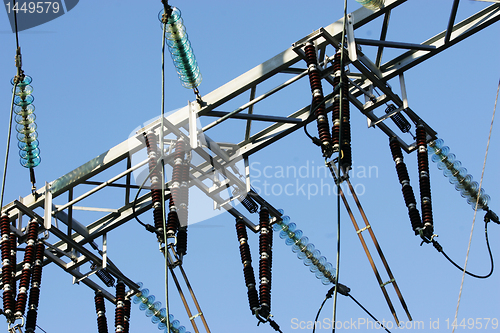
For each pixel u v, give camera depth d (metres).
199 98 23.94
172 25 22.59
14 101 24.55
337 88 22.45
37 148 25.30
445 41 22.94
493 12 22.83
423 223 23.48
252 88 23.98
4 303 24.75
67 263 26.64
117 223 26.02
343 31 21.38
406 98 23.58
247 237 25.80
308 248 25.69
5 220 25.47
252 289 24.80
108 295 27.55
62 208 25.53
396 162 24.64
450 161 25.14
